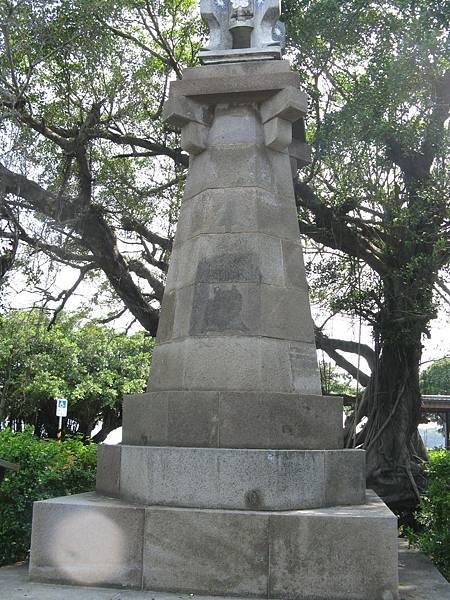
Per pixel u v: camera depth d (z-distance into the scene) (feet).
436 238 36.42
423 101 34.19
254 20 22.04
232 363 18.70
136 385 84.23
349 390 49.52
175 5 42.93
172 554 16.12
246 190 20.26
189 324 19.34
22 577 17.67
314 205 38.19
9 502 22.74
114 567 16.40
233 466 16.76
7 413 73.46
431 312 36.24
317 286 39.42
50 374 74.43
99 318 56.44
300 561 15.65
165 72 41.34
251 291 19.26
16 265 38.88
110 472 19.21
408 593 17.42
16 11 34.32
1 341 62.34
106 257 41.63
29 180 38.40
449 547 23.02
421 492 34.99
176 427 18.02
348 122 33.35
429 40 32.01
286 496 16.74
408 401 38.29
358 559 15.51
